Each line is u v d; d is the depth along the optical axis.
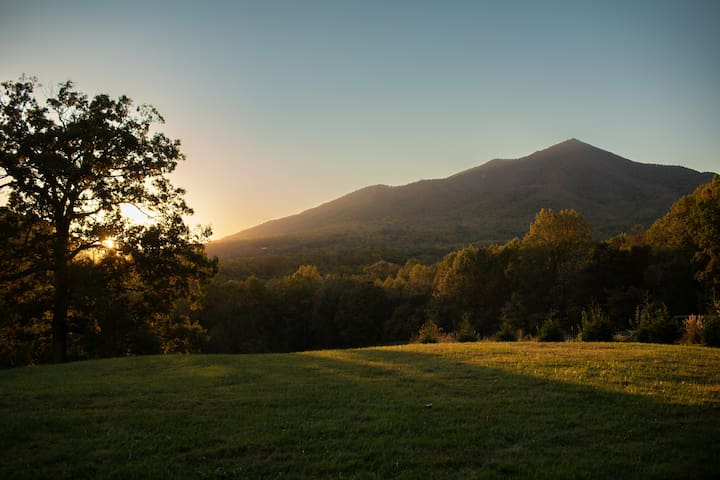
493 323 55.97
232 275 103.50
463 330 21.66
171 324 26.59
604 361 12.20
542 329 19.55
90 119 21.95
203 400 8.99
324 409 8.31
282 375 11.48
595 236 135.00
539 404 8.40
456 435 6.96
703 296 39.84
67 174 20.45
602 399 8.64
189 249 24.48
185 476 5.80
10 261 20.92
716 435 6.80
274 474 5.87
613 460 6.03
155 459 6.28
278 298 71.44
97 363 14.45
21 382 11.19
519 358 13.06
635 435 6.88
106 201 22.42
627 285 49.16
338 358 14.34
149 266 23.08
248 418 7.83
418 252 142.00
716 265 37.03
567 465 5.94
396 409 8.26
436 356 14.11
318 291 72.00
